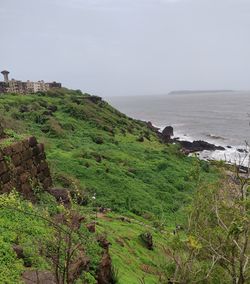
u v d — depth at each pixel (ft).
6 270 30.01
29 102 223.30
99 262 38.37
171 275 33.01
